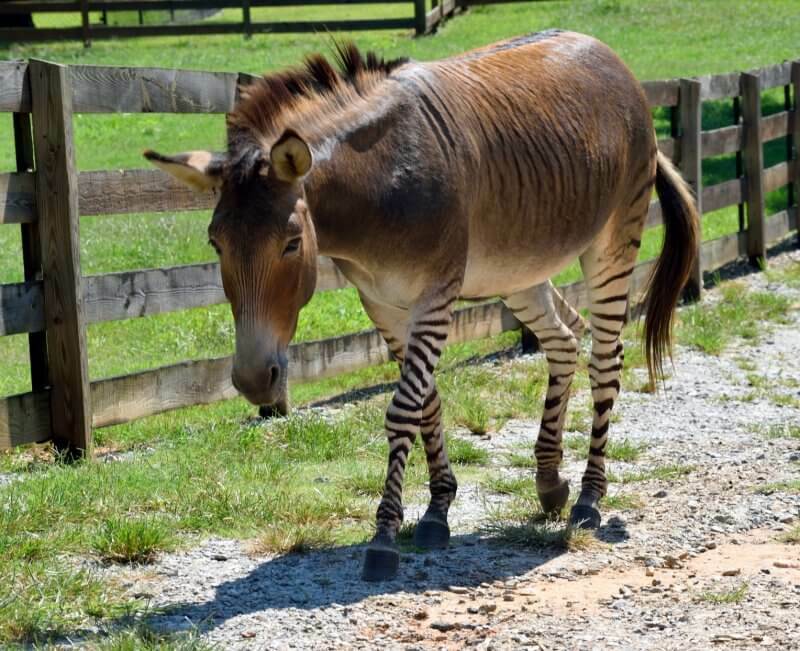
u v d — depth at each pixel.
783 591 4.40
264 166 4.07
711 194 11.49
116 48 24.58
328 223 4.40
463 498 5.87
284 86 4.48
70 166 6.21
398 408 4.63
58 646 3.92
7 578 4.43
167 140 17.39
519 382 8.16
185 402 7.06
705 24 25.92
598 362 5.60
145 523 4.99
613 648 3.88
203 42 25.42
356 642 4.00
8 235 12.27
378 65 4.83
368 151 4.50
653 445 6.88
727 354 9.16
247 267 4.00
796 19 26.08
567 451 6.77
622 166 5.62
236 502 5.47
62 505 5.30
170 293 7.00
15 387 7.95
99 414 6.55
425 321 4.69
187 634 3.96
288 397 7.41
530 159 5.11
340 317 9.88
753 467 6.27
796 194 13.30
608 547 5.05
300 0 24.84
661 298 5.89
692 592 4.42
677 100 10.95
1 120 18.95
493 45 5.59
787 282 11.70
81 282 6.33
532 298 5.58
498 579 4.66
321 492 5.81
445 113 4.80
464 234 4.77
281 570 4.74
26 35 25.33
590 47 5.74
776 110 19.48
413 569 4.74
